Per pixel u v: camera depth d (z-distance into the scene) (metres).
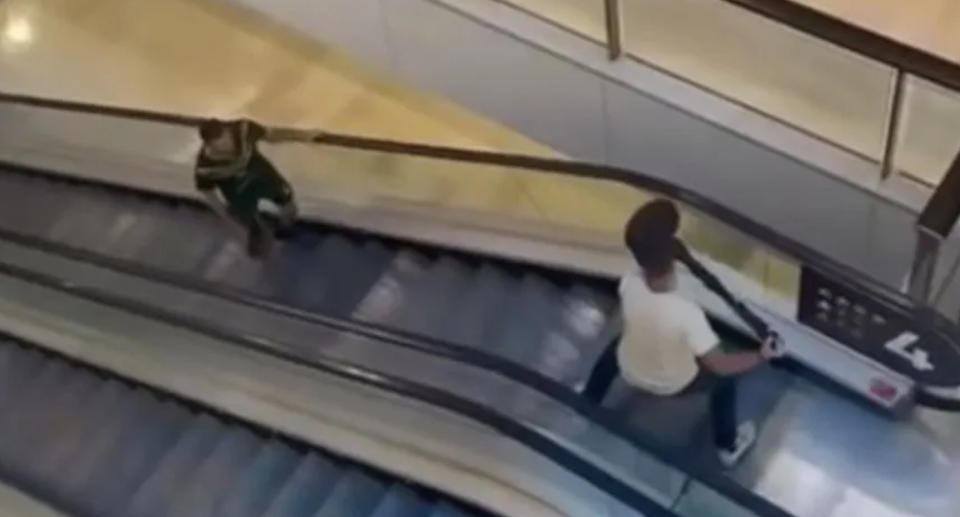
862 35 5.44
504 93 7.02
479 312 6.84
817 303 5.79
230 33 9.55
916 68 5.32
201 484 6.77
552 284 6.81
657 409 6.08
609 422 5.95
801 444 6.11
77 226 8.42
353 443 6.35
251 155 7.28
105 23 9.86
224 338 6.83
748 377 6.20
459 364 6.39
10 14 10.04
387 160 7.33
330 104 9.07
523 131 7.13
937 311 5.43
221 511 6.64
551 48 6.61
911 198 5.84
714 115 6.23
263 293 7.46
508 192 6.98
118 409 7.25
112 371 7.32
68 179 8.73
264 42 9.45
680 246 5.53
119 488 6.94
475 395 6.27
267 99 9.24
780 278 5.86
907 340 5.58
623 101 6.51
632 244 5.29
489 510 5.92
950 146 5.64
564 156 7.05
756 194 6.39
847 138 5.96
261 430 6.81
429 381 6.42
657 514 5.75
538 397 6.13
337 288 7.32
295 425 6.55
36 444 7.29
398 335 6.41
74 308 7.66
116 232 8.27
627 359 5.67
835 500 6.00
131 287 7.58
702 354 5.45
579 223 6.72
